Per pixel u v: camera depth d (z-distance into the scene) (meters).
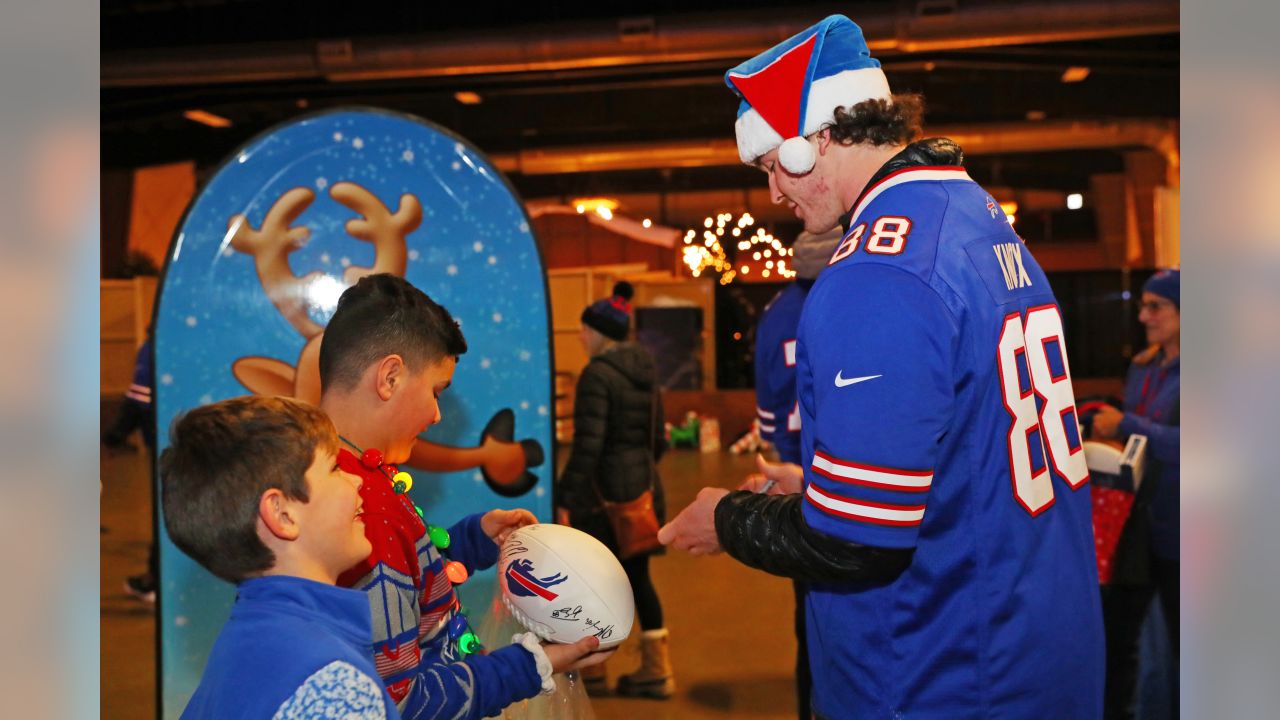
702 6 8.96
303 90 11.79
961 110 12.45
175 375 2.32
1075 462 1.39
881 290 1.24
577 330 12.29
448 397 2.35
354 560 1.12
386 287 1.42
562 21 8.81
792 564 1.28
